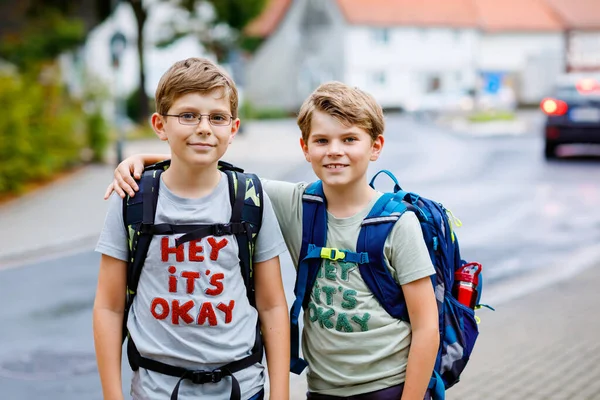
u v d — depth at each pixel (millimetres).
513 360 4883
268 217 2441
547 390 4363
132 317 2383
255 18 34312
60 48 22250
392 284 2451
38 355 5395
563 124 16906
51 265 8477
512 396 4273
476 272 2686
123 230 2379
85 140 17594
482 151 21016
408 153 21266
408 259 2420
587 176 14773
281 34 59219
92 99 18109
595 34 63469
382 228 2438
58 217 11289
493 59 62844
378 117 2498
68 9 26078
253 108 47281
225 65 33938
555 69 57188
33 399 4574
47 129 15594
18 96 13781
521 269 7629
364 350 2451
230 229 2346
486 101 47750
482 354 5004
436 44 60344
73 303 6820
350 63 57812
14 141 13266
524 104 57406
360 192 2500
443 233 2559
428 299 2432
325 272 2490
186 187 2375
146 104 33938
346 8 57906
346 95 2447
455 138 27266
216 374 2316
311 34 58625
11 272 8148
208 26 34156
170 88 2318
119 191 2385
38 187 14188
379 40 58688
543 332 5488
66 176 15641
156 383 2324
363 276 2447
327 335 2482
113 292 2410
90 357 5352
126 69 37844
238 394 2307
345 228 2486
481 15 62688
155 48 34219
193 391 2320
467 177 15234
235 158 19406
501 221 10344
